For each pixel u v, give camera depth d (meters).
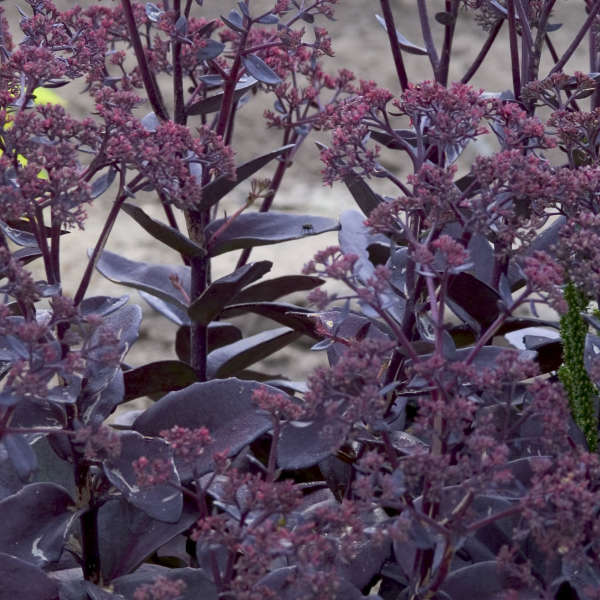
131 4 1.69
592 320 1.32
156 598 1.06
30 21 1.46
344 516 1.07
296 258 3.72
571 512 1.05
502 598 1.21
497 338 2.64
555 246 1.25
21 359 1.08
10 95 1.28
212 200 1.62
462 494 1.25
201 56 1.58
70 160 1.19
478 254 1.80
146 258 3.68
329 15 1.60
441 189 1.23
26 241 1.29
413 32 5.21
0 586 1.25
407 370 1.26
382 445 1.36
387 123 1.36
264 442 1.67
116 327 1.43
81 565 1.43
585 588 1.09
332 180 1.37
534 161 1.24
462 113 1.31
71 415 1.29
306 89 1.66
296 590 1.17
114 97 1.27
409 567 1.21
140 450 1.31
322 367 1.15
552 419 1.12
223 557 1.29
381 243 1.53
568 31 5.11
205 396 1.40
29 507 1.32
